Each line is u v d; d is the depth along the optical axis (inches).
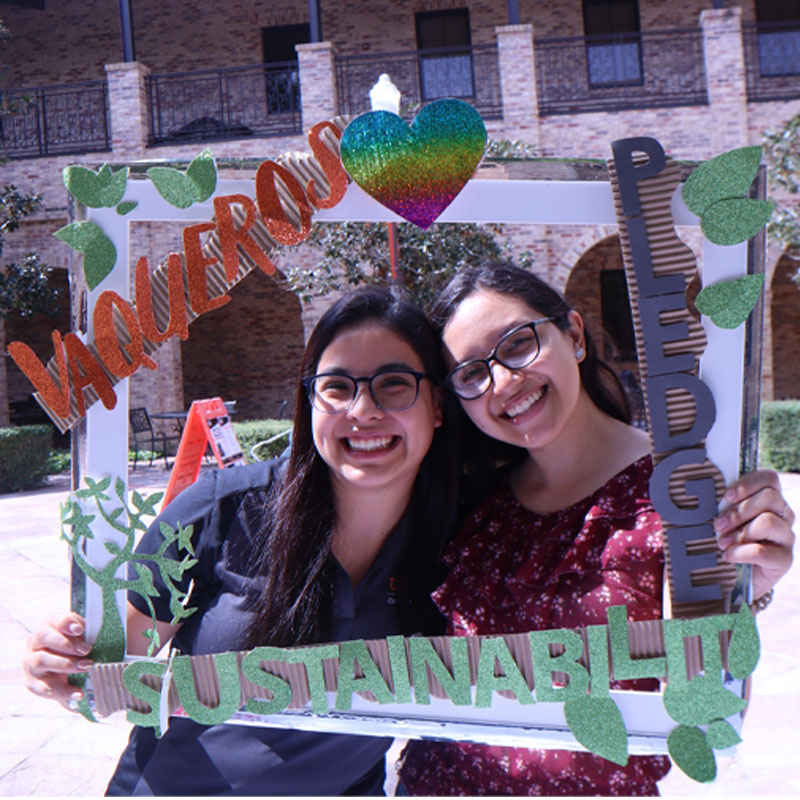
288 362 667.4
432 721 53.2
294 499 59.7
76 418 54.9
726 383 49.9
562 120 487.8
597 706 49.9
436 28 644.7
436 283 277.9
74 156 510.0
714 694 48.6
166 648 85.0
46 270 459.8
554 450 60.2
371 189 51.7
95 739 132.3
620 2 625.9
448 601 59.0
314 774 60.1
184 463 242.1
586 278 624.4
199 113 640.4
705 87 535.5
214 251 54.5
